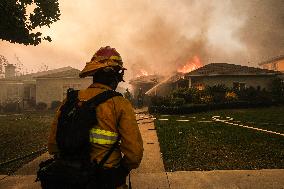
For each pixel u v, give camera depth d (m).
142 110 25.70
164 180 5.27
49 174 1.98
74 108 2.09
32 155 7.98
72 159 2.00
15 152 8.53
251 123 13.15
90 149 2.03
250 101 23.97
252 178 5.20
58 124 2.12
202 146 8.27
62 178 1.93
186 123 13.78
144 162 6.62
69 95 2.23
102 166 2.01
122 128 2.06
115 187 2.05
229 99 24.39
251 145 8.24
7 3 9.86
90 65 2.22
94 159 2.01
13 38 11.29
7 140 10.80
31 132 12.90
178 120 15.32
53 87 34.41
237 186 4.84
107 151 2.05
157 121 15.17
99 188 2.00
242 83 29.03
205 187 4.84
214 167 6.08
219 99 24.69
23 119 20.27
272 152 7.32
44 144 9.70
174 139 9.52
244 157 6.88
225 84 28.95
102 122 2.04
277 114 17.38
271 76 29.05
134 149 2.03
